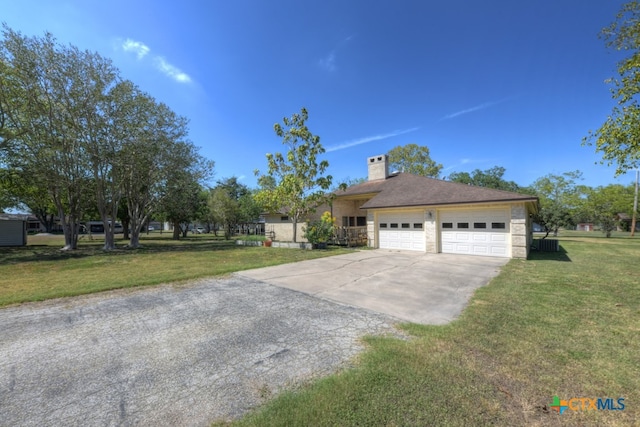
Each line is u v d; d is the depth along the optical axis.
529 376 2.86
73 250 16.62
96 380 2.92
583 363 3.12
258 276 8.12
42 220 47.06
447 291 6.40
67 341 3.88
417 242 14.12
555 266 9.45
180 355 3.46
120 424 2.26
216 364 3.23
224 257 12.59
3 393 2.69
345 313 4.98
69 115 14.77
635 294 5.94
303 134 16.50
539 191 29.80
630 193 31.56
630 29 7.56
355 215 20.75
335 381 2.78
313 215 19.38
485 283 7.10
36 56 13.27
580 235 32.78
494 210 11.89
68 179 15.67
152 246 19.33
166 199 19.72
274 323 4.51
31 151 14.96
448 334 3.92
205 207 30.38
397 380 2.79
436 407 2.39
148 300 5.82
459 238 12.77
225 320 4.66
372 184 19.70
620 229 43.28
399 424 2.19
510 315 4.67
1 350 3.61
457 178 44.03
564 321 4.39
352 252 13.77
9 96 14.07
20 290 6.61
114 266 10.27
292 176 16.33
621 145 8.14
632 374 2.90
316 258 11.70
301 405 2.43
